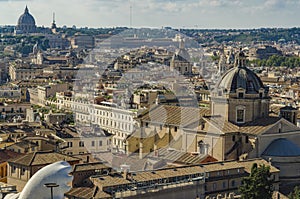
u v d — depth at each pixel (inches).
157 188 5777.6
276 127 7711.6
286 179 7436.0
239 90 7849.4
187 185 6043.3
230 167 6683.1
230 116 7849.4
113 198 5511.8
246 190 5831.7
